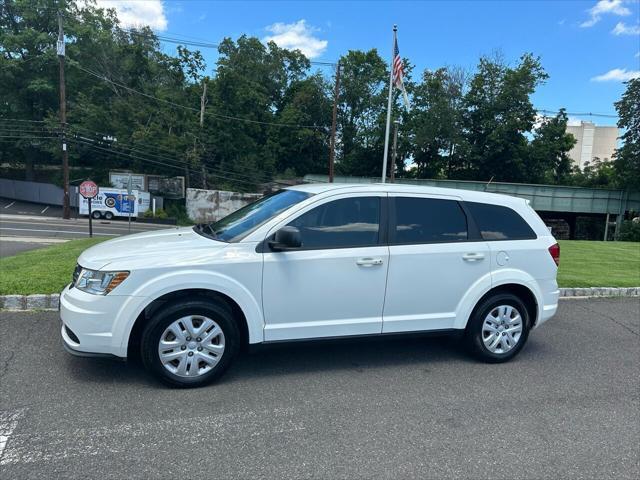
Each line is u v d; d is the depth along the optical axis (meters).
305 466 2.89
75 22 43.53
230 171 45.66
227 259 3.93
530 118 50.97
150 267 3.77
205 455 2.97
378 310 4.39
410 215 4.56
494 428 3.49
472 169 52.84
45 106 43.75
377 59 55.81
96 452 2.94
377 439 3.26
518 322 4.91
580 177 55.53
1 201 42.38
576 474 2.92
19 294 5.91
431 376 4.46
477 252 4.68
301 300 4.13
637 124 41.09
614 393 4.24
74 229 25.95
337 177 49.00
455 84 51.88
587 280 9.23
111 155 42.25
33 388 3.79
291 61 59.03
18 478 2.65
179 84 46.47
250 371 4.39
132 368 4.25
